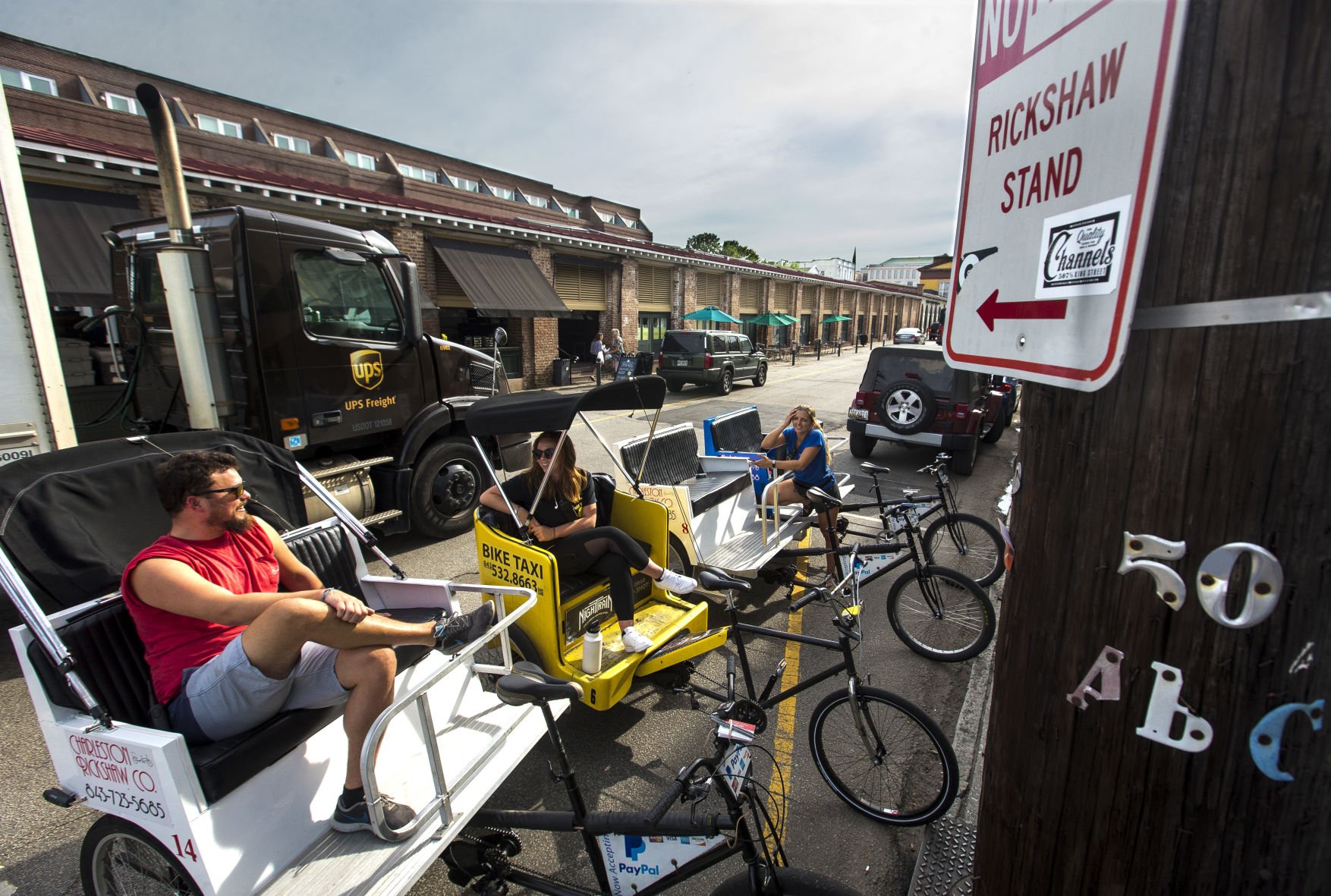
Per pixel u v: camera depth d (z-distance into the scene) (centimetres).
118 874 219
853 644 345
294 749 215
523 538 358
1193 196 95
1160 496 103
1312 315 87
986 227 137
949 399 845
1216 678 102
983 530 491
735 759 194
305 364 489
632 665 322
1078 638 119
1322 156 85
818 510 440
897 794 283
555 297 1659
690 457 584
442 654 273
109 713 199
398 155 2881
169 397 513
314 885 197
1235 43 89
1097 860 121
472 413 351
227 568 238
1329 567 92
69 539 235
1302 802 100
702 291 2553
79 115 1625
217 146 1969
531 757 317
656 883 205
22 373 365
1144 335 102
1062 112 110
